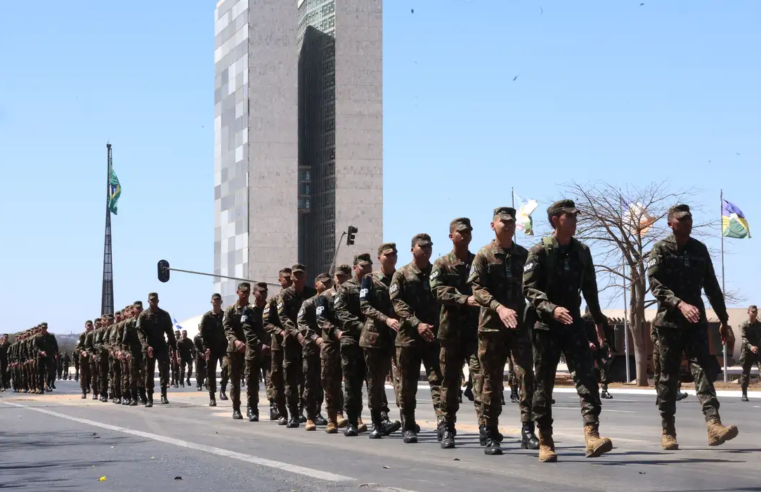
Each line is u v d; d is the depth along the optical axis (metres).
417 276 12.20
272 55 182.25
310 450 11.48
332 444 12.28
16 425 16.45
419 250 12.09
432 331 11.96
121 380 24.69
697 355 10.59
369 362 13.15
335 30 193.25
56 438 13.67
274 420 17.25
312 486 8.38
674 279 10.53
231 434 14.02
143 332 23.22
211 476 9.20
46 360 35.22
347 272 14.19
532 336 9.70
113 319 27.02
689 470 9.06
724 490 7.80
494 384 10.72
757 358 25.66
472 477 8.79
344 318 13.55
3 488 8.64
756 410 20.47
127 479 9.12
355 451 11.32
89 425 16.23
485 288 10.48
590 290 9.67
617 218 40.97
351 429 13.56
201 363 35.81
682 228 10.48
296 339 15.45
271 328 15.82
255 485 8.54
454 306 11.32
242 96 183.88
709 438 10.50
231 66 188.75
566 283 9.55
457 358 11.44
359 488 8.23
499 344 10.66
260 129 181.50
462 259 11.32
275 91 182.25
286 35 182.75
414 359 12.36
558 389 35.56
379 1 194.00
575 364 9.57
